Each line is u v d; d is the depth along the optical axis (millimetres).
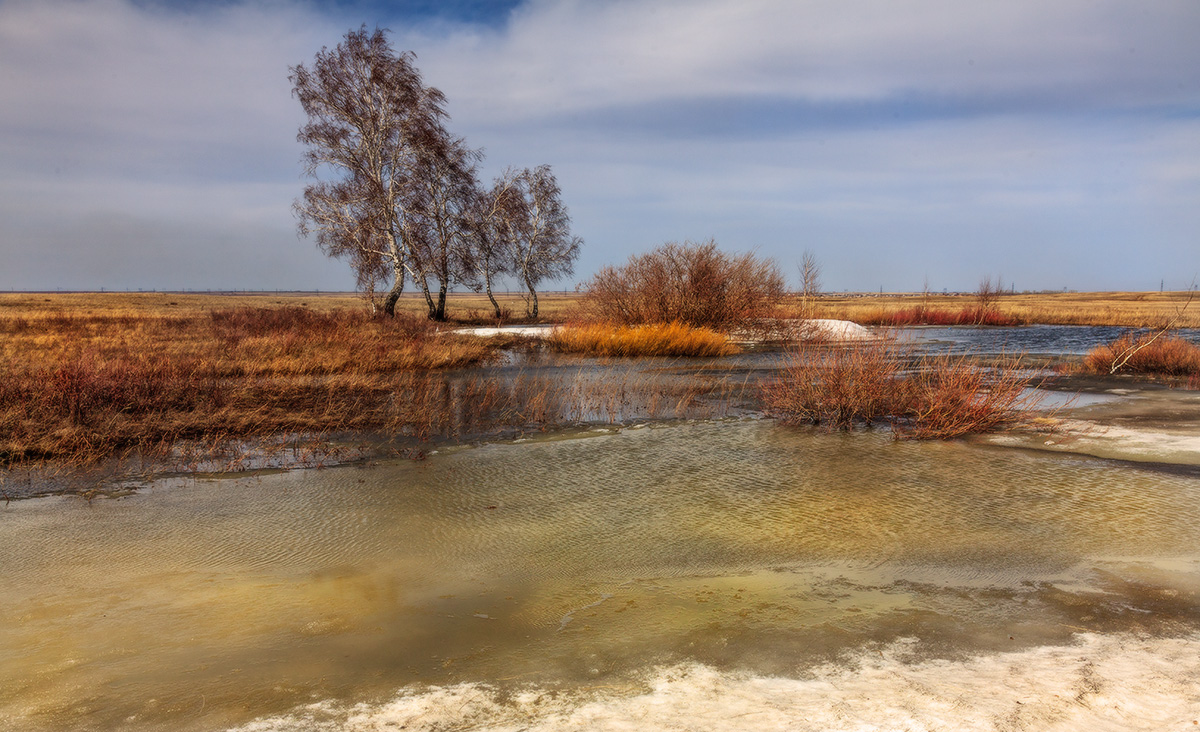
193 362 14641
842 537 5418
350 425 10102
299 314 28453
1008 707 2785
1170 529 5477
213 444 8844
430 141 30188
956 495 6453
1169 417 10250
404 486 7043
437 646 3680
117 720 2945
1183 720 2654
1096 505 6109
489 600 4348
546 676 3293
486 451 8555
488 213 36281
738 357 20484
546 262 40219
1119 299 87250
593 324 24172
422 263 31062
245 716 2951
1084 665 3225
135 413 10195
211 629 3934
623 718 2809
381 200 29047
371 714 2930
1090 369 16516
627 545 5336
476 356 19438
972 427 9234
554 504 6387
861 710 2803
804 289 27734
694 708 2887
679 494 6641
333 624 3994
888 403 10469
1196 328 32500
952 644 3568
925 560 4930
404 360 17453
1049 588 4383
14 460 8023
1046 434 9086
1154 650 3422
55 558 5152
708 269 25484
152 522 5992
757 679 3191
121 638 3824
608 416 10820
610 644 3672
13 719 2969
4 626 4000
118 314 41312
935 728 2621
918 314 37125
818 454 8148
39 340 21641
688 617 4023
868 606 4141
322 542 5477
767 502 6332
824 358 11336
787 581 4586
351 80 29078
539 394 12180
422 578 4738
